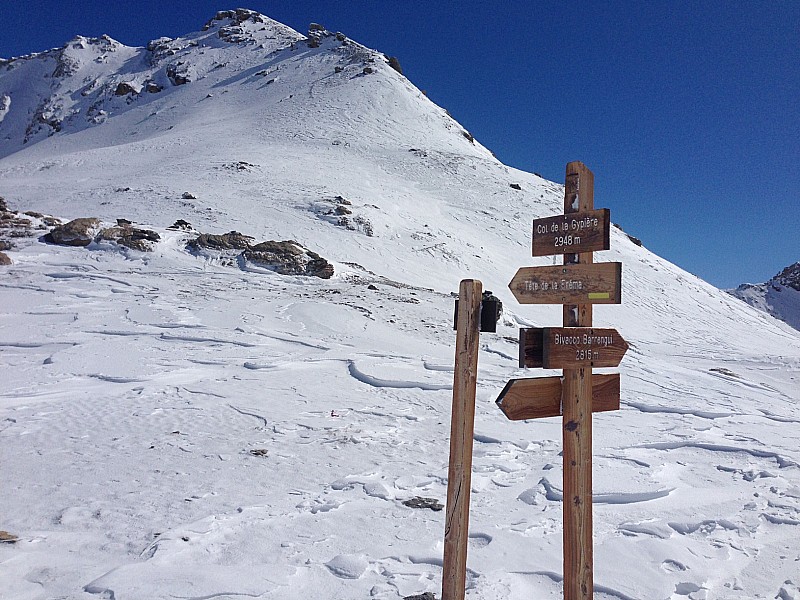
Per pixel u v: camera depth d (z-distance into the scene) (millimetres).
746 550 5500
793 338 46562
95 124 117875
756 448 9148
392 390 13266
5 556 4957
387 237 41281
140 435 9211
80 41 158250
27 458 7922
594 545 5484
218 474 7480
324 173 55750
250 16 155500
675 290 49250
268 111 91438
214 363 14672
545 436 9938
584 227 3689
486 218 53469
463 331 3688
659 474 7688
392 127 82062
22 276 24078
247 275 26391
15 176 61281
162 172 53250
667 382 16438
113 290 22797
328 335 18781
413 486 7227
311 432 9750
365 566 4930
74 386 12320
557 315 35031
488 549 5367
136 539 5441
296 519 6035
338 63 111000
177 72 126438
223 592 4418
